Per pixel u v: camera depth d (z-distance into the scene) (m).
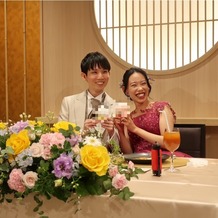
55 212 1.23
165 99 3.57
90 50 3.78
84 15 3.79
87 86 3.79
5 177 1.23
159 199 1.12
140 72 2.67
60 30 3.86
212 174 1.55
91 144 1.25
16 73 3.98
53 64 3.90
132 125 2.46
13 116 4.01
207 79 3.43
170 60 3.58
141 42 3.67
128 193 1.15
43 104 3.93
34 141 1.27
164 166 1.76
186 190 1.24
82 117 2.70
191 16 3.49
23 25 3.93
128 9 3.70
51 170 1.21
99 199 1.19
